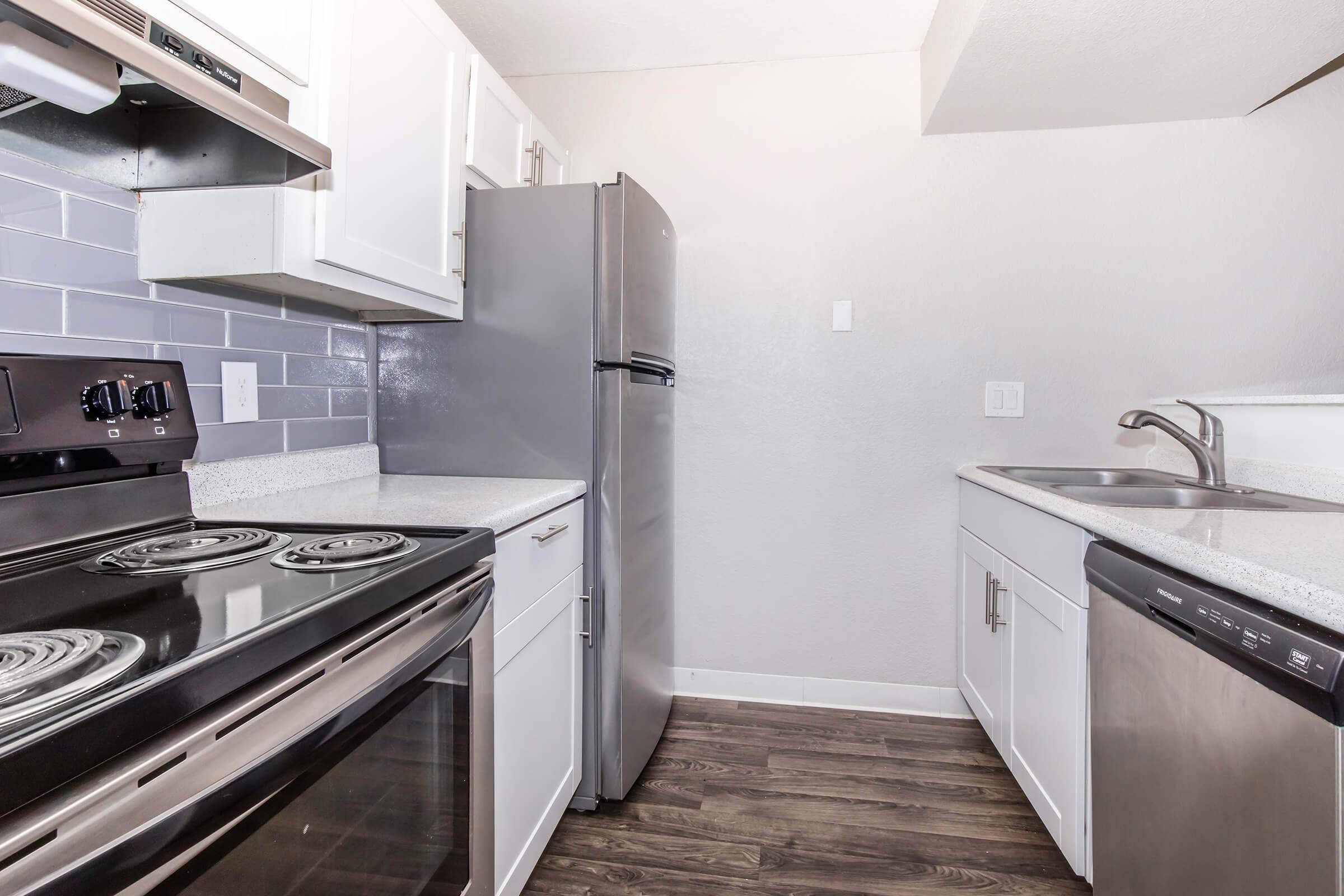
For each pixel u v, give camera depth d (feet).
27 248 3.13
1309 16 4.91
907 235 7.10
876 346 7.20
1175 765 3.20
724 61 7.34
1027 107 6.38
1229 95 6.09
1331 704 2.25
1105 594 3.91
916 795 5.72
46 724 1.38
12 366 2.84
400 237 4.44
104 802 1.47
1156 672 3.37
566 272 5.36
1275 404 5.27
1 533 2.80
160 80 2.37
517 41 6.95
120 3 2.37
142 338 3.72
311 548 2.95
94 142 3.30
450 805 3.14
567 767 5.06
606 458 5.33
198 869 1.73
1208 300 6.61
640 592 5.81
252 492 4.37
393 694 2.58
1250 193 6.52
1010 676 5.49
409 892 2.79
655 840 5.14
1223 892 2.84
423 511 3.92
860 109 7.16
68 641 1.84
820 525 7.39
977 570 6.46
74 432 3.01
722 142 7.41
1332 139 6.36
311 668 2.11
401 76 4.37
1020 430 6.98
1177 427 5.58
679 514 7.63
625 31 6.75
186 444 3.57
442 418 5.61
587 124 7.62
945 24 5.99
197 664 1.72
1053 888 4.61
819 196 7.25
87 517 3.12
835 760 6.30
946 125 6.79
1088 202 6.79
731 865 4.87
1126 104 6.28
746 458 7.48
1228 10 4.86
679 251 7.50
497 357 5.49
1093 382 6.83
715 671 7.68
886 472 7.25
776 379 7.39
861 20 6.52
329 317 5.26
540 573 4.45
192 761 1.70
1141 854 3.51
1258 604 2.76
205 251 3.63
